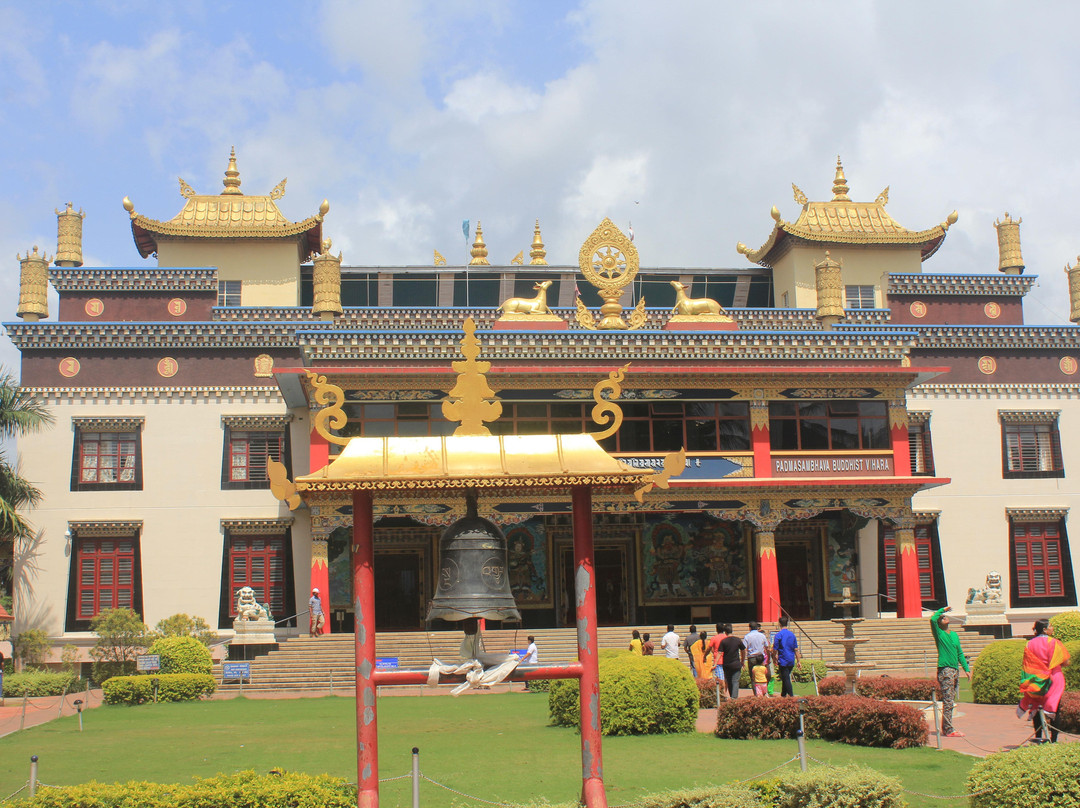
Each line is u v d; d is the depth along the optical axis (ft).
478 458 36.81
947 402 152.35
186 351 141.90
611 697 64.69
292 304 157.48
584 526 36.63
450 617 36.32
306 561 137.49
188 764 57.62
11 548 138.00
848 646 73.97
